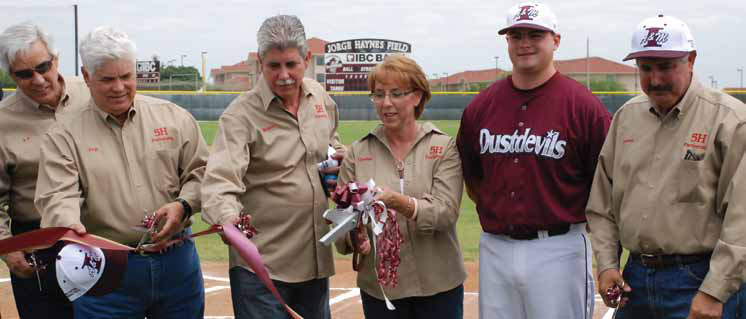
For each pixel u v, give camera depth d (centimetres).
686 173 384
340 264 912
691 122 386
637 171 398
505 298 440
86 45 397
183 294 435
